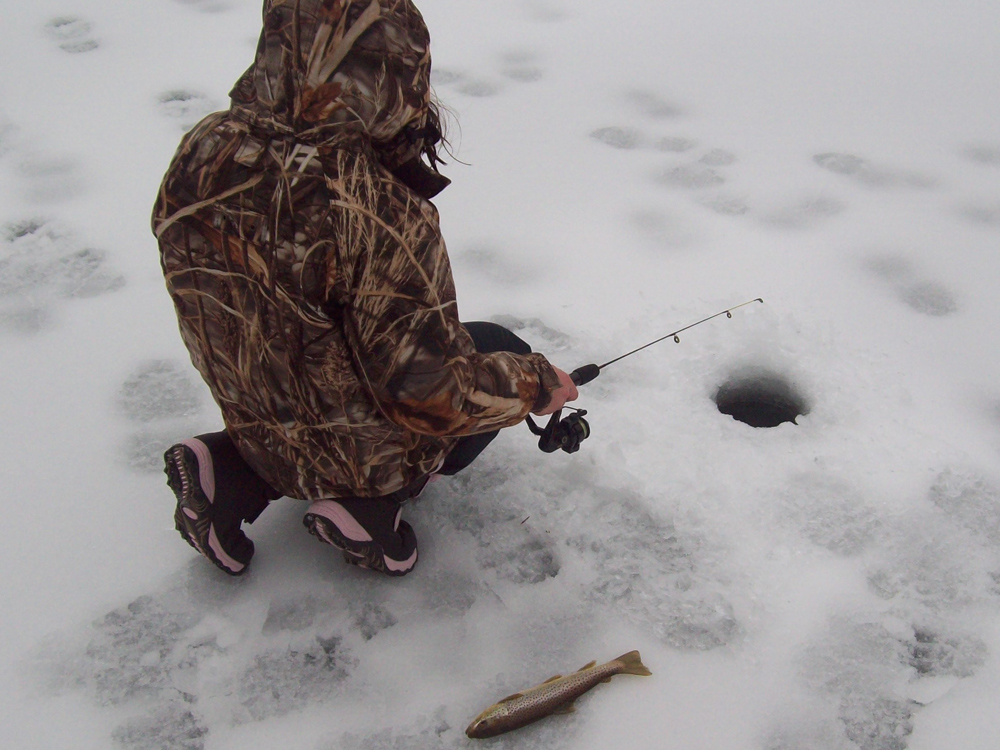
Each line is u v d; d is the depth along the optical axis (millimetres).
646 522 1890
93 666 1635
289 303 1355
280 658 1652
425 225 1346
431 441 1593
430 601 1748
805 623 1708
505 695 1598
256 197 1321
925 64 3879
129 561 1813
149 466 2025
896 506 1909
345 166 1294
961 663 1639
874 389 2188
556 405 1614
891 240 2771
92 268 2641
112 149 3205
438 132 1458
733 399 2354
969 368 2279
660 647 1671
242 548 1745
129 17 4199
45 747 1523
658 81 3756
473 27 4219
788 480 1964
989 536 1852
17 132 3283
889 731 1544
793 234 2805
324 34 1248
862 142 3316
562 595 1761
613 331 2408
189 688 1606
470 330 1774
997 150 3268
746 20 4289
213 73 3732
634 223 2859
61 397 2201
